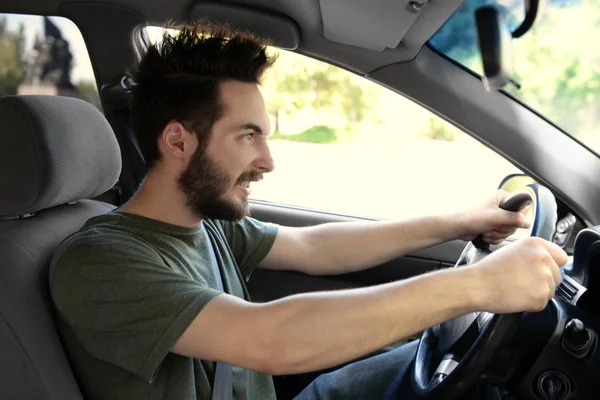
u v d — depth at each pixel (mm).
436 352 1239
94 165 1234
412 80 1700
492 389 1219
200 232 1221
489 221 1378
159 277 979
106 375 1026
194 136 1084
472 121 1700
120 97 1730
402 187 1986
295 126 1920
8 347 979
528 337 1041
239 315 922
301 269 1503
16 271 1024
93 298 975
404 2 1300
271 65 1141
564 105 1654
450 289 916
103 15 1694
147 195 1144
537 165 1697
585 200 1670
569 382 1022
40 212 1206
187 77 1076
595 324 1068
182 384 1023
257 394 1247
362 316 910
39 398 984
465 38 1587
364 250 1488
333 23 1552
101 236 1050
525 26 1266
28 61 1765
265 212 1966
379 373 1442
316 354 904
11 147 1087
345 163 2100
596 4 1508
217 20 1646
